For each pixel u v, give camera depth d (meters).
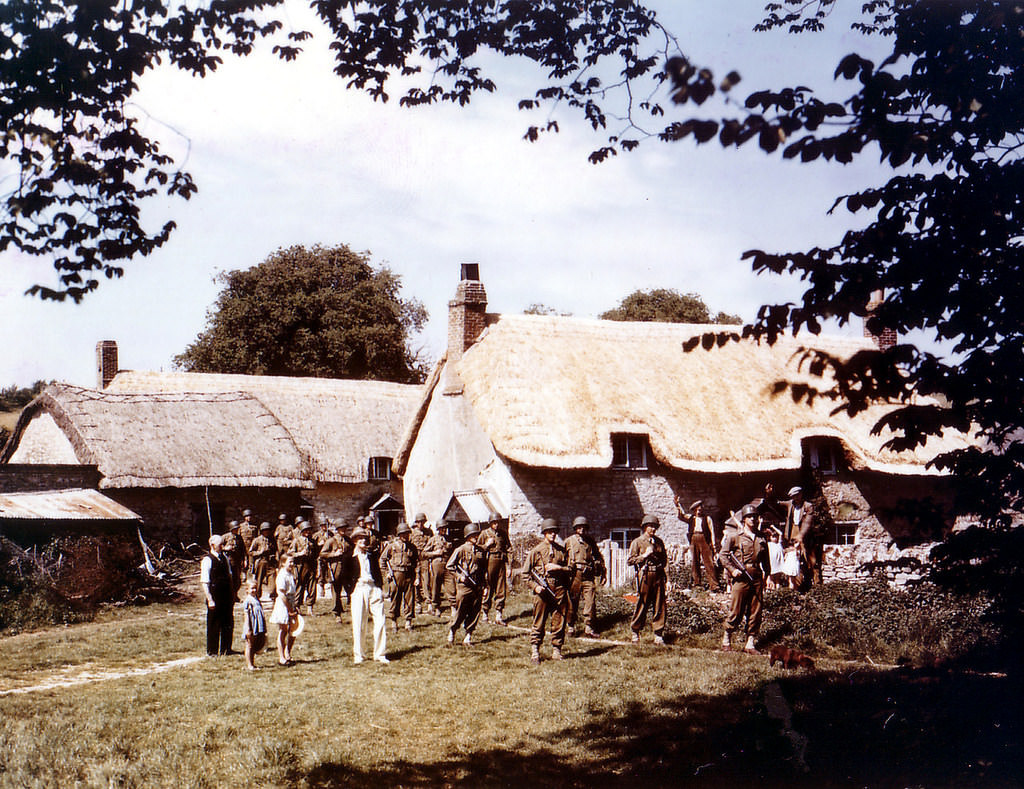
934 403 5.38
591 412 24.48
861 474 26.44
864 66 4.38
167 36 7.08
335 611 18.52
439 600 19.23
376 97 8.59
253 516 31.75
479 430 25.66
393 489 36.31
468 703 10.66
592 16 8.23
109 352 38.66
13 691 11.72
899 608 14.45
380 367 54.56
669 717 9.75
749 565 13.85
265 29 7.43
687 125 3.80
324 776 7.84
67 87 6.52
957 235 5.07
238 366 52.03
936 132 4.99
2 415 59.38
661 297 56.81
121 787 7.32
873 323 5.17
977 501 5.49
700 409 25.86
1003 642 5.82
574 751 8.67
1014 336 5.14
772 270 5.09
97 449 28.64
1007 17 4.88
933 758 6.36
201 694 11.08
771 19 7.17
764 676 11.47
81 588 22.20
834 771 6.96
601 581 21.12
